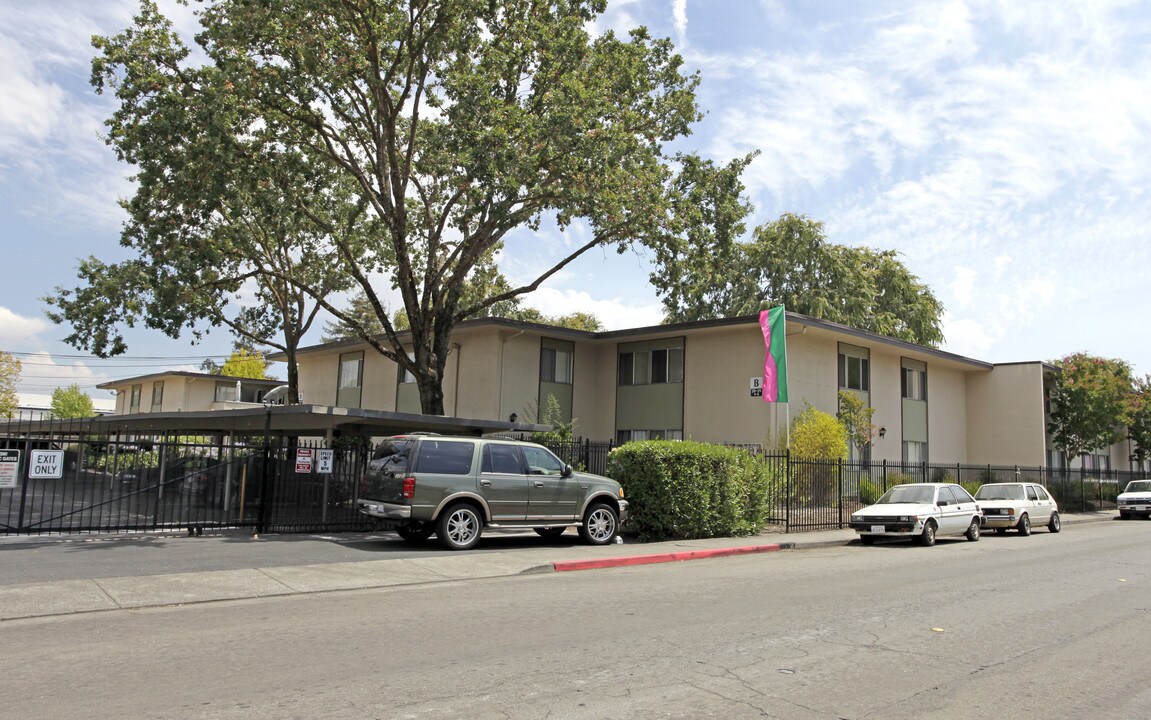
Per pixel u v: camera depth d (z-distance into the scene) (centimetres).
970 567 1348
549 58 2144
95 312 2234
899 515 1756
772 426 2492
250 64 1931
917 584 1131
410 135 2216
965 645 743
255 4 1845
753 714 528
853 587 1094
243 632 762
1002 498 2195
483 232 2333
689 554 1470
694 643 729
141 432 2612
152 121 1933
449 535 1376
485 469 1423
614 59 2180
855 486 2430
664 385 2919
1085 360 3581
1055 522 2294
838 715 530
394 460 1402
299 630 772
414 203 2723
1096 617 893
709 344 2800
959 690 593
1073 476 3641
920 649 723
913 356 3241
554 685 586
